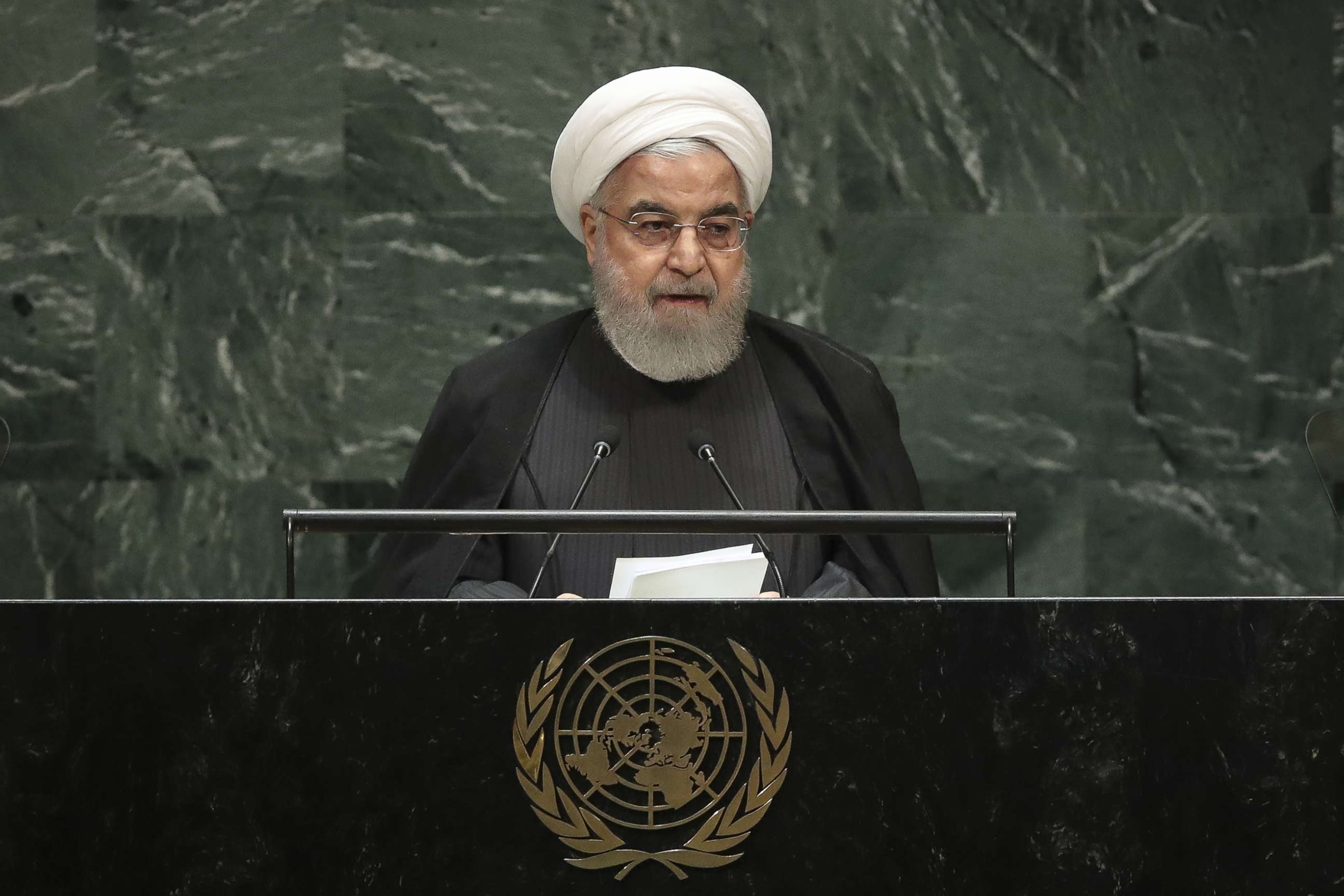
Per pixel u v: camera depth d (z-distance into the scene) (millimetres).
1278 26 18375
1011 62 18359
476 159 18281
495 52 18250
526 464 11203
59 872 6191
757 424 11398
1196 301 18406
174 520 18234
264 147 18250
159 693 6230
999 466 18422
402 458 18297
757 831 6238
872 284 18391
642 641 6277
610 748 6238
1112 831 6207
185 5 18188
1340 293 18375
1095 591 18375
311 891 6180
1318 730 6215
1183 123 18391
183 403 18250
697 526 6922
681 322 10984
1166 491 18406
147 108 18188
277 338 18266
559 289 18297
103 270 18188
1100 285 18406
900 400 18406
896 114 18375
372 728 6223
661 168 10953
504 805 6203
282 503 18281
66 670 6242
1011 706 6254
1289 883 6188
